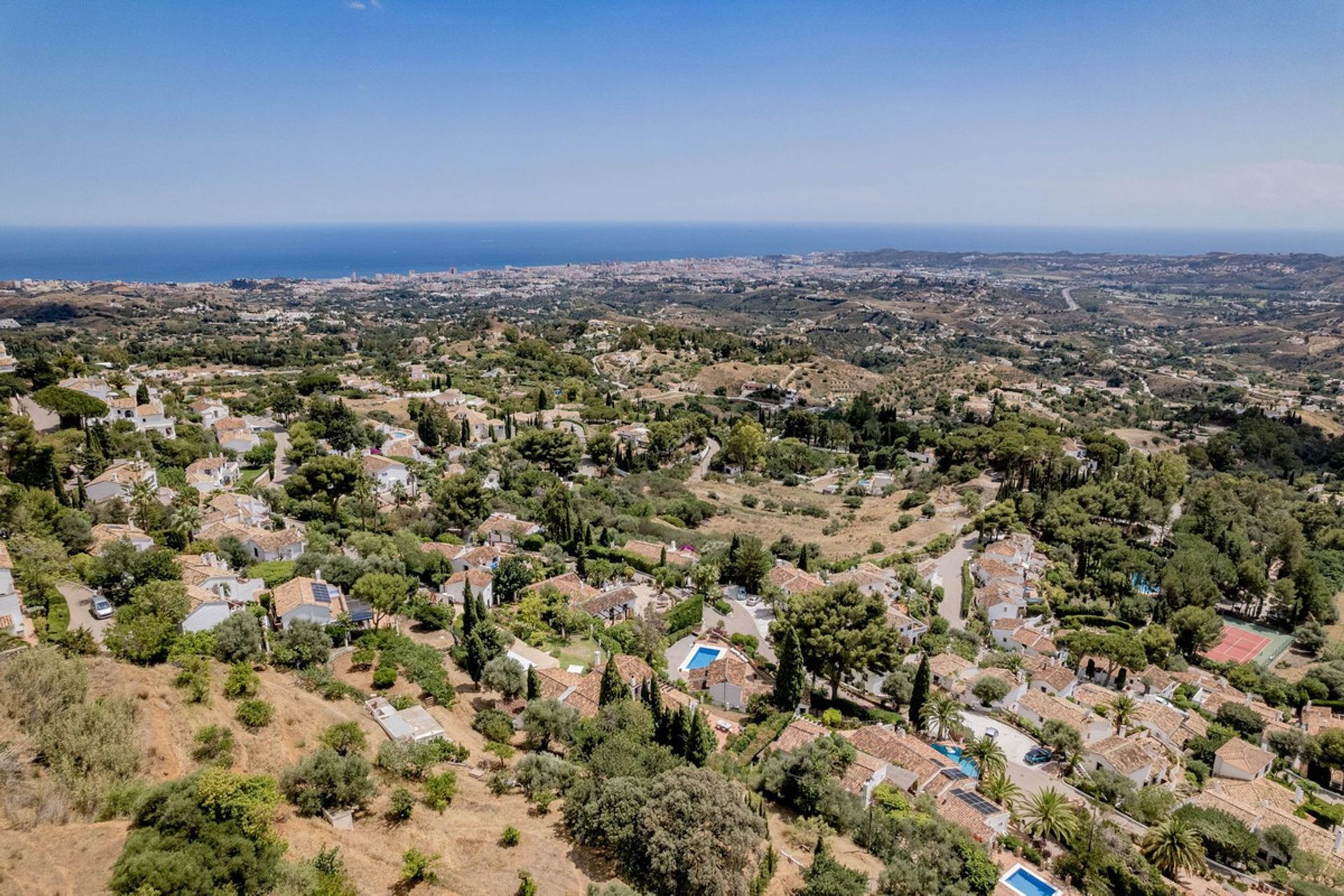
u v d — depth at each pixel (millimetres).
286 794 40625
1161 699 87250
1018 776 69250
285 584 69750
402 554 85875
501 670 58594
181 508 83125
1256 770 73500
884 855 48219
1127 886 52406
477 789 46438
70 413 114188
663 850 38125
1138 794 64438
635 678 67500
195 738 42656
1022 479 156875
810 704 72500
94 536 76875
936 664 85500
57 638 50406
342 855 37750
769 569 101438
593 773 46906
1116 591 113688
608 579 96125
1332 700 90625
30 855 32125
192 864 31312
